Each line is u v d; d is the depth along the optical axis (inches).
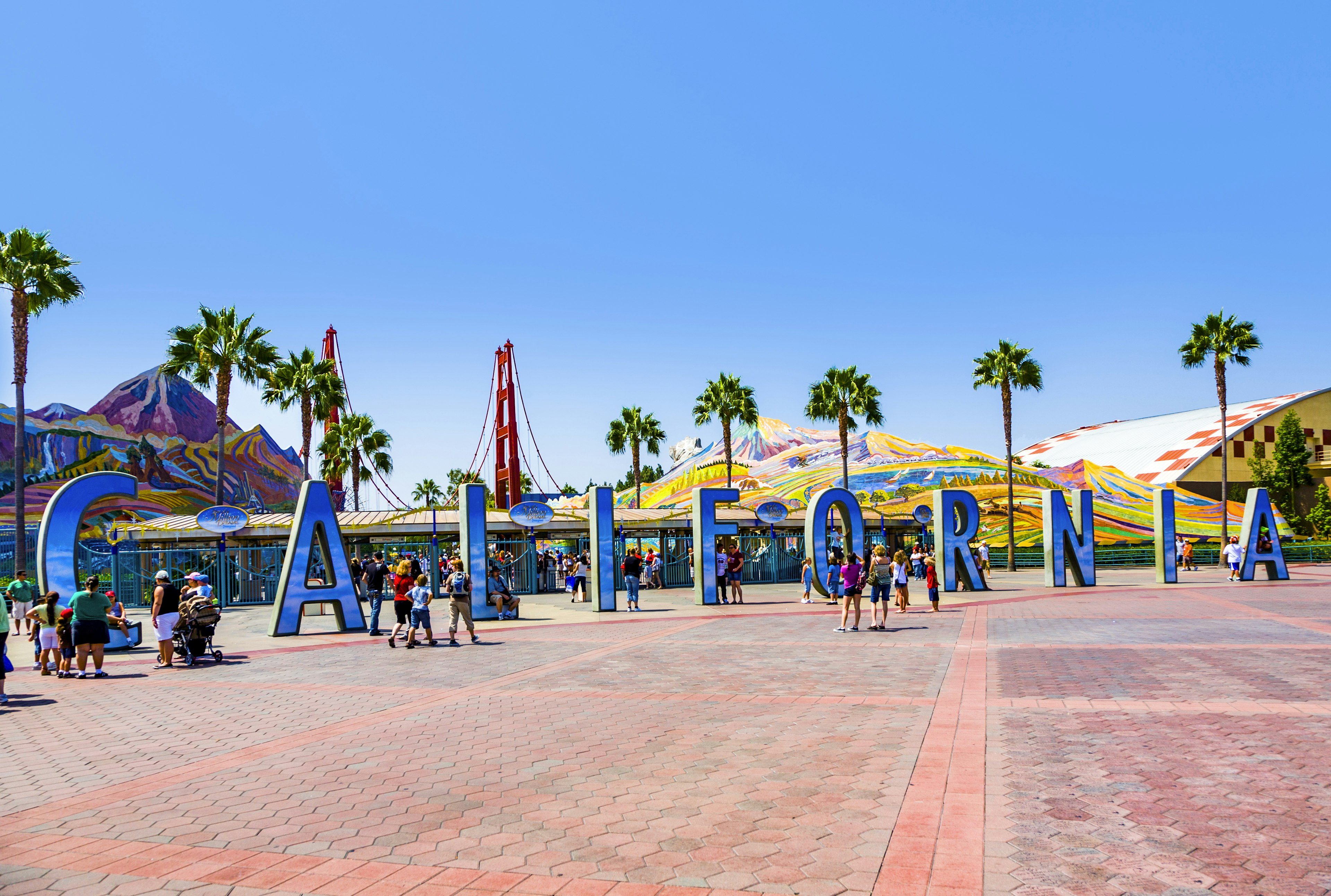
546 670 553.3
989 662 522.3
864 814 242.1
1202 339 2108.8
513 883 201.2
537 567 1409.9
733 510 1748.3
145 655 705.6
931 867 201.9
